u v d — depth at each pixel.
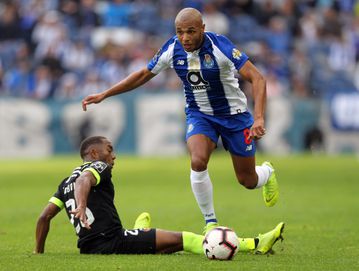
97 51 101.94
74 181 27.23
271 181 33.28
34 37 101.81
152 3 109.38
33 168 78.38
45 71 97.62
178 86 96.06
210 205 31.27
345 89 94.31
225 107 31.53
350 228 37.66
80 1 106.44
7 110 90.38
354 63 110.31
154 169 77.19
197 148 31.02
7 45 101.75
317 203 50.09
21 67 98.56
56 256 27.06
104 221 27.08
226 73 30.80
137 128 90.50
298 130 93.00
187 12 30.06
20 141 90.44
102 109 90.50
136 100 90.50
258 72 30.19
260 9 110.31
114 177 70.38
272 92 97.25
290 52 108.00
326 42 110.75
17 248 30.72
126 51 100.69
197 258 26.56
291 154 92.69
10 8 103.44
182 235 27.19
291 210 46.12
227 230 26.47
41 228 27.81
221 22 106.38
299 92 99.94
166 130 90.56
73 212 25.62
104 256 26.72
